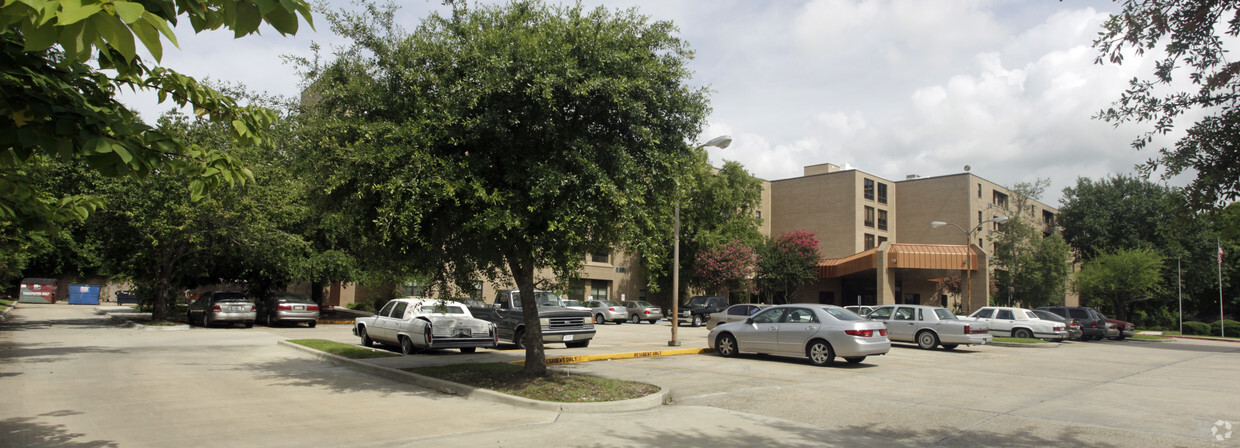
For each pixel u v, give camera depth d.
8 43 3.51
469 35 10.13
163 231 20.66
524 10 10.65
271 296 26.78
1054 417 9.07
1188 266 49.94
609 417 8.65
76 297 49.00
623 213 9.47
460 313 16.45
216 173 4.55
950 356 18.52
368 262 11.27
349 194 10.20
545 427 7.91
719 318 26.89
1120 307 43.72
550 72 9.30
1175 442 7.59
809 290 55.44
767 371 13.87
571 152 9.42
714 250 42.09
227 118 4.82
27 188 5.06
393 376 11.92
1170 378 14.16
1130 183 56.16
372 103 10.10
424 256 10.36
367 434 7.29
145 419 7.81
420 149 9.36
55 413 8.03
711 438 7.49
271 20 2.90
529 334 11.12
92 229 21.94
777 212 57.22
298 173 11.52
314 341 17.28
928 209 54.09
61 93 3.64
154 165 4.16
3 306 38.59
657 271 11.41
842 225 52.72
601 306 37.53
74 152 3.83
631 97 10.05
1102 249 51.31
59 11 2.27
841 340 14.73
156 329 22.30
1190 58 5.86
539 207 9.30
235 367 13.05
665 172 10.39
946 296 50.38
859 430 8.10
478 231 9.52
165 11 2.88
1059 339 26.47
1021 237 41.41
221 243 23.91
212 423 7.69
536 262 10.51
